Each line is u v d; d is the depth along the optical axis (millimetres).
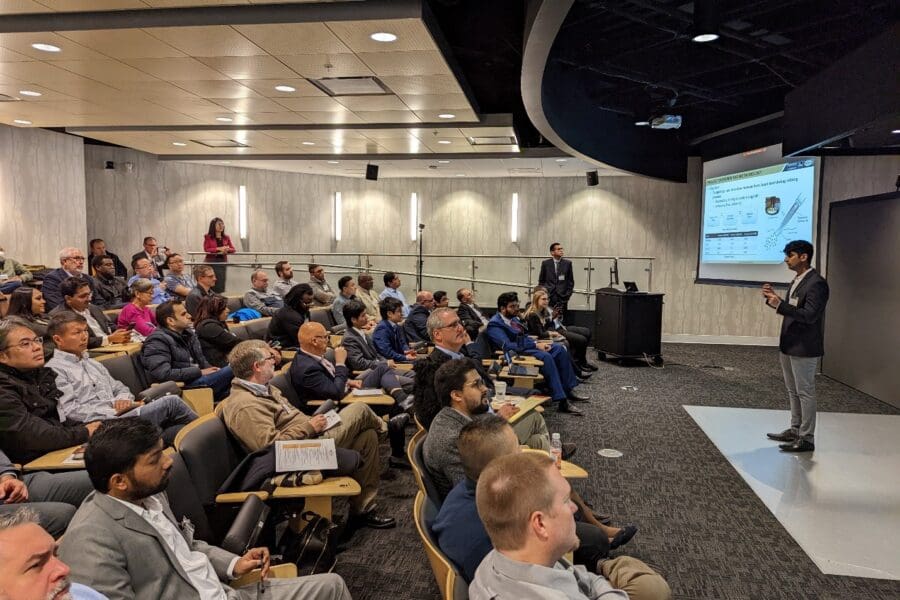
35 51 4781
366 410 3449
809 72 6562
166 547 1816
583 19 5484
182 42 4570
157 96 6207
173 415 3508
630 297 8398
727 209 9398
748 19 5406
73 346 3381
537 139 9797
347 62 5035
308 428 2943
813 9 5230
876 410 6184
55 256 9242
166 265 8898
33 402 2930
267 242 11930
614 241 11633
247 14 4188
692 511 3707
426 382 3150
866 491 4031
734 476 4293
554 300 9320
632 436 5219
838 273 7523
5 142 8508
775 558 3139
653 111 7582
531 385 5309
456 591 1605
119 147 10445
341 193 12641
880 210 6594
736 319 10875
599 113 8258
